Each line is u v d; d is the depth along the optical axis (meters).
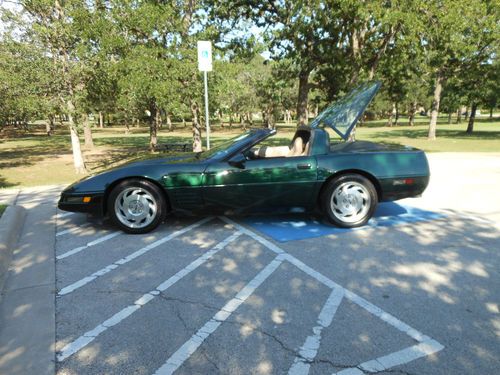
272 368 2.10
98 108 12.38
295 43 13.95
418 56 14.34
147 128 54.44
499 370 2.06
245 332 2.45
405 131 34.44
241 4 15.19
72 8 9.24
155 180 4.31
